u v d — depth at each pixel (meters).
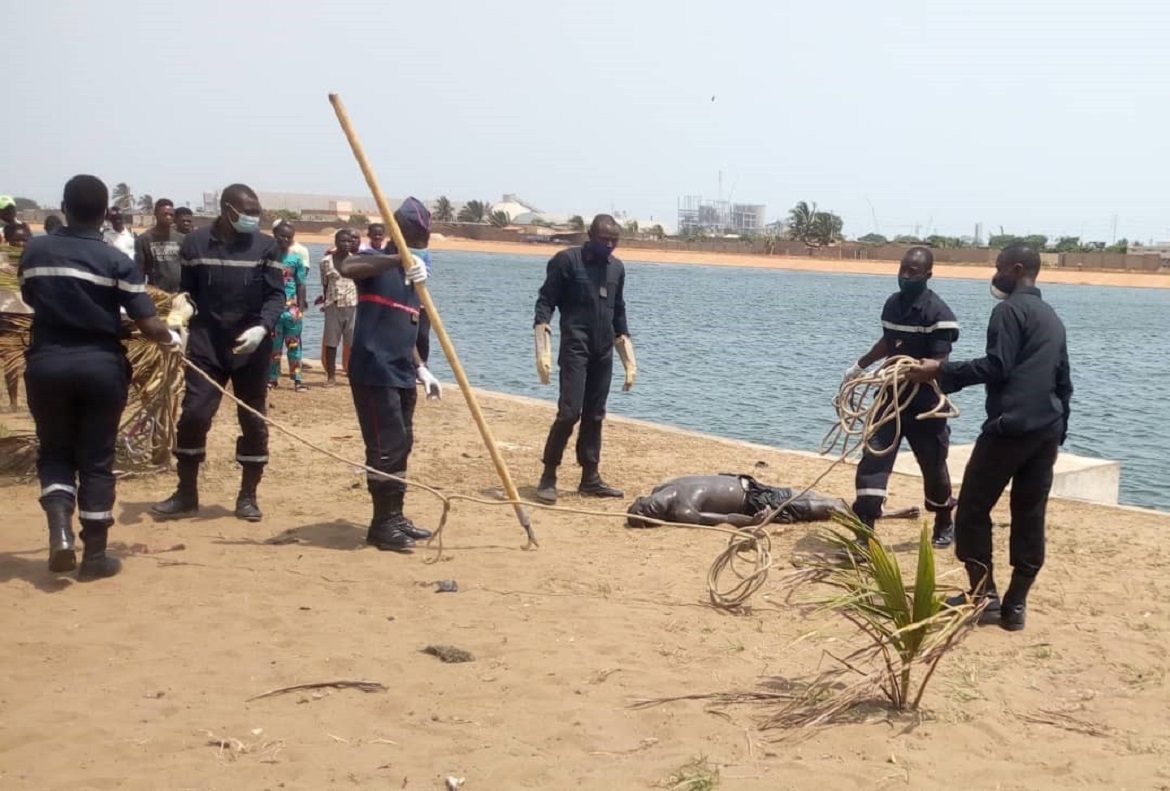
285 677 5.65
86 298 6.79
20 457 9.87
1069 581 7.89
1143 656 6.39
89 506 7.00
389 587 7.20
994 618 6.92
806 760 4.88
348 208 178.38
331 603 6.84
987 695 5.73
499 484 10.41
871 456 8.27
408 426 8.33
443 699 5.44
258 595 6.93
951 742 5.12
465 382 8.16
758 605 7.11
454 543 8.37
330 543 8.17
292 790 4.48
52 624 6.27
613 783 4.61
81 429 7.02
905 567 8.04
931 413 7.35
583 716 5.27
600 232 9.60
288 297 15.49
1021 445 6.60
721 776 4.68
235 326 8.45
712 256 158.25
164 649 5.98
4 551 7.64
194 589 7.00
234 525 8.55
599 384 9.97
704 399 21.77
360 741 4.95
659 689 5.64
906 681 5.41
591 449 10.12
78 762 4.67
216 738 4.92
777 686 5.73
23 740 4.86
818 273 136.62
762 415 19.84
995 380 6.68
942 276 126.38
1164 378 29.88
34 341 6.87
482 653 6.09
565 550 8.30
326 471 10.55
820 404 21.33
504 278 77.31
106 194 6.96
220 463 10.63
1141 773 4.82
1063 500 10.76
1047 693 5.84
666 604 7.10
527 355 28.19
